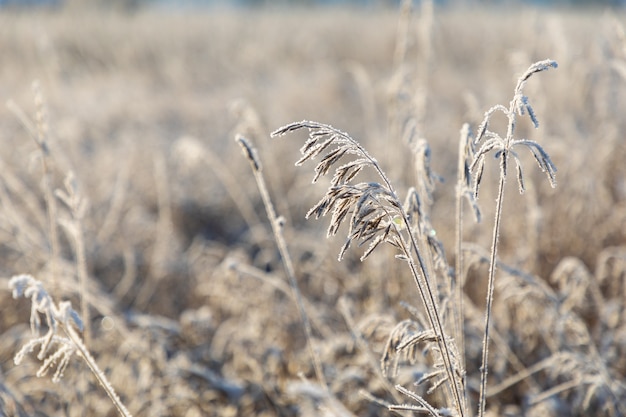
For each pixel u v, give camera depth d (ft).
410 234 5.70
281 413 9.90
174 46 41.34
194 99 30.45
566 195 14.20
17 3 43.21
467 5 43.16
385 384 8.82
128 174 19.17
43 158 9.47
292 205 18.10
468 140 6.57
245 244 17.40
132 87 32.76
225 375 11.03
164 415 9.83
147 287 14.47
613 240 13.56
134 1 53.06
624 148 15.40
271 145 19.97
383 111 25.76
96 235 16.35
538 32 16.17
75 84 32.71
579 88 16.20
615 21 12.49
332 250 13.62
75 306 12.23
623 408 8.86
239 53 39.88
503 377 10.11
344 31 43.91
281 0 53.36
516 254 12.55
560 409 9.52
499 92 22.74
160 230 16.16
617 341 10.23
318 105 26.84
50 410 10.02
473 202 6.48
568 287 11.06
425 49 13.99
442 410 6.19
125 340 11.13
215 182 20.02
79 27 40.83
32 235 13.08
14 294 6.21
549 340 9.96
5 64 34.60
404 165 13.34
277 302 12.18
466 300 10.12
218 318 13.15
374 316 8.63
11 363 11.32
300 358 11.05
